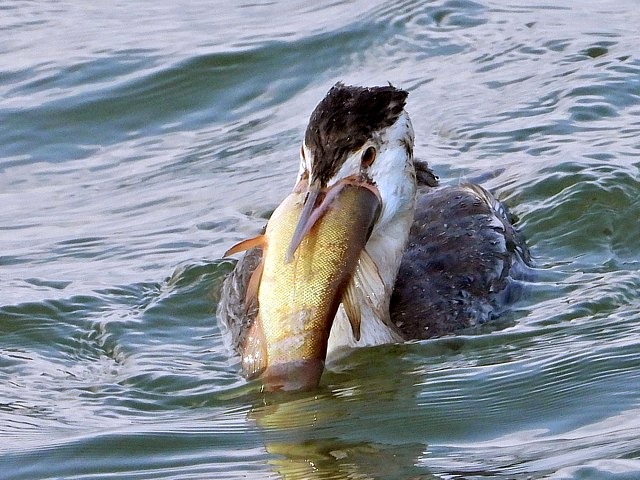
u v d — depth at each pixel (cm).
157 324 1312
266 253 1075
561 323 1245
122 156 1756
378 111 1179
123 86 1880
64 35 2028
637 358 1133
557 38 1897
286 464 979
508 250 1372
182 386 1158
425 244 1359
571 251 1423
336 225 1085
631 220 1455
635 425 1007
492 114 1722
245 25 2014
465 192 1443
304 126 1755
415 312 1280
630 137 1627
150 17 2077
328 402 1101
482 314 1286
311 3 2078
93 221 1579
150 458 1003
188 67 1902
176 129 1808
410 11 1986
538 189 1524
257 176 1656
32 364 1229
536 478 923
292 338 1062
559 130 1662
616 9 2000
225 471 972
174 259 1457
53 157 1764
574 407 1059
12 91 1881
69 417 1098
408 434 1032
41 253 1496
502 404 1079
